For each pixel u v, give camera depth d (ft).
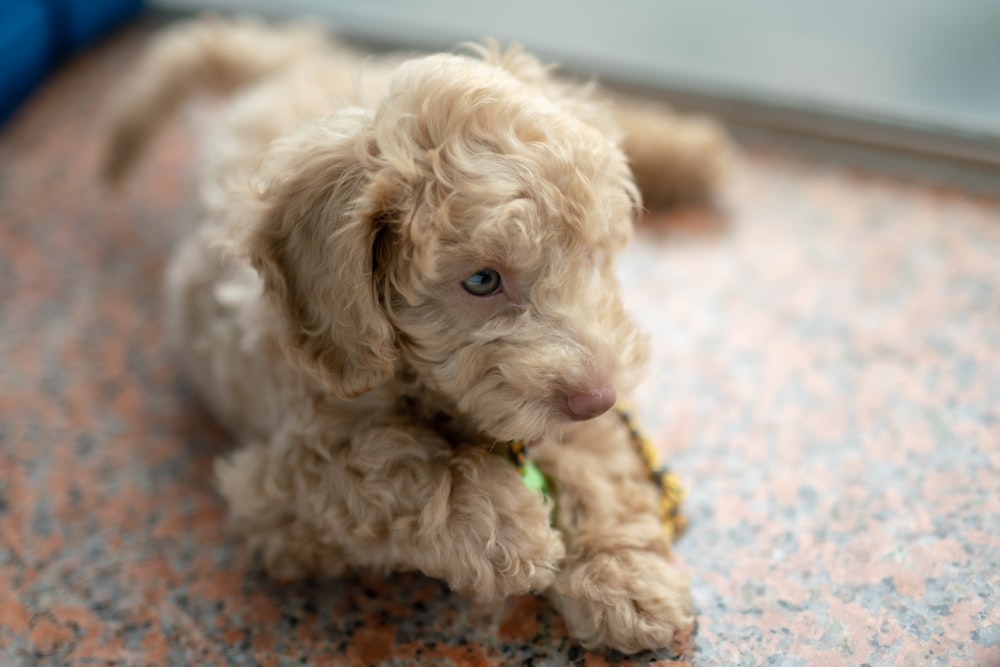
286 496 1.73
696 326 2.23
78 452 2.01
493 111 1.55
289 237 1.60
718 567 1.78
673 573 1.70
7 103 2.81
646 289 2.33
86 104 2.92
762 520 1.85
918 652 1.65
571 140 1.56
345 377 1.61
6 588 1.79
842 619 1.70
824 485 1.90
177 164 2.76
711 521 1.85
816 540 1.81
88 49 3.20
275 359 1.74
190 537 1.87
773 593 1.74
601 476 1.77
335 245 1.55
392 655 1.69
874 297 2.28
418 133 1.55
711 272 2.37
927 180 2.61
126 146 2.51
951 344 2.15
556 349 1.55
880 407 2.03
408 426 1.70
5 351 2.19
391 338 1.59
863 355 2.14
